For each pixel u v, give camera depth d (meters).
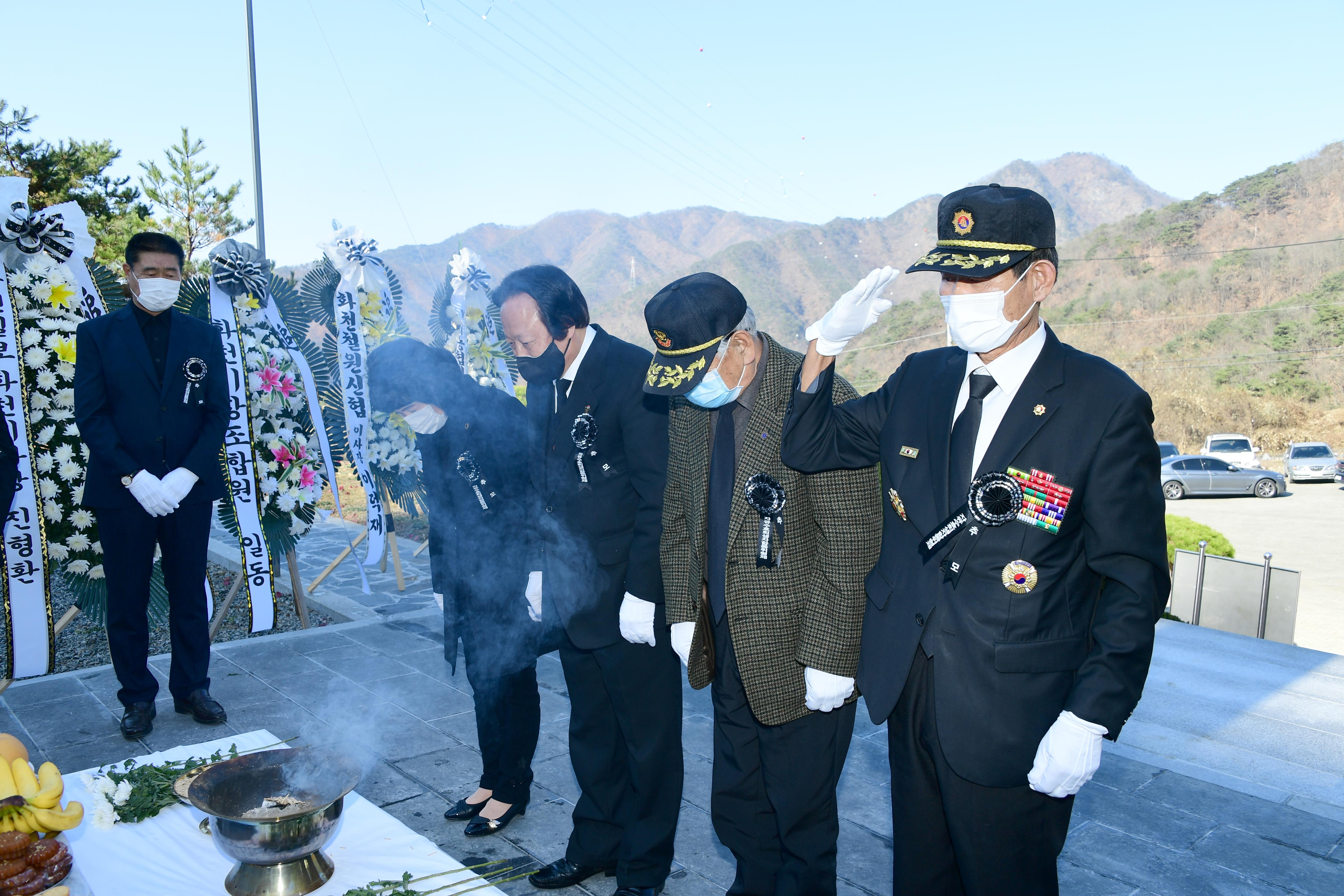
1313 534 19.02
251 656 5.25
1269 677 5.60
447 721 4.28
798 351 2.46
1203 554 8.20
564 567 2.72
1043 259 1.73
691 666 2.42
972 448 1.84
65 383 5.08
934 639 1.82
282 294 5.97
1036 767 1.69
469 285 5.98
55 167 16.25
